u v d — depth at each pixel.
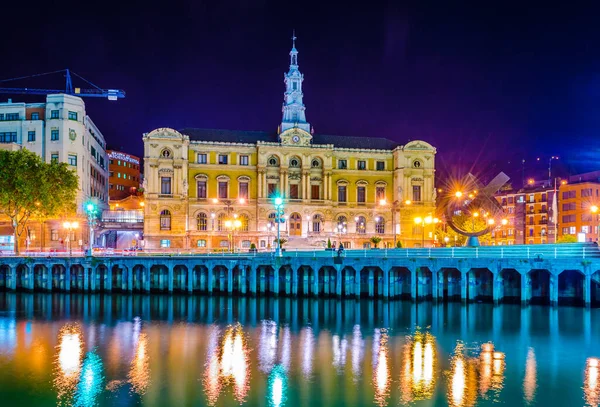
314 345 49.78
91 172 136.62
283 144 126.75
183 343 50.66
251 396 36.25
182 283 81.81
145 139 120.12
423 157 131.25
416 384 38.59
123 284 81.81
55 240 118.56
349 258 74.69
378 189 133.12
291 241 123.38
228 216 118.06
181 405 34.72
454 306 68.19
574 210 138.75
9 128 122.38
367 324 58.84
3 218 117.81
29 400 35.53
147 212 119.62
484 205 76.81
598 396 36.28
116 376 40.41
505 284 70.12
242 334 54.47
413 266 71.19
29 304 72.56
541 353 46.50
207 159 125.06
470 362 43.97
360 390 37.41
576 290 67.94
